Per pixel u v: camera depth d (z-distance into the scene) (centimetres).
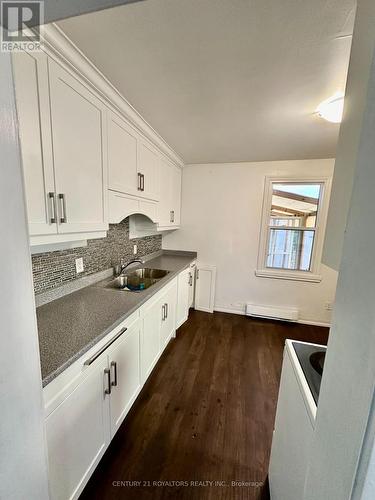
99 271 213
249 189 332
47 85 104
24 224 57
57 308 149
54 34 100
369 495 37
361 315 41
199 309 373
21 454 60
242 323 331
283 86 142
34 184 102
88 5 53
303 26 97
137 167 199
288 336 298
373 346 36
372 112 42
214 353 257
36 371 63
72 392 102
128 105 167
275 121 192
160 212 265
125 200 181
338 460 45
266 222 333
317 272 323
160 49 112
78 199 128
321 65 122
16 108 53
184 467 137
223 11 91
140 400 187
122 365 148
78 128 125
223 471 136
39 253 148
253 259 345
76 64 116
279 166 317
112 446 148
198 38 105
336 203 70
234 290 360
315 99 156
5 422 56
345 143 65
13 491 59
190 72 130
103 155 148
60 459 98
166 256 362
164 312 235
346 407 44
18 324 57
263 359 248
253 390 202
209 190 348
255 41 107
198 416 173
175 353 255
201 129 213
